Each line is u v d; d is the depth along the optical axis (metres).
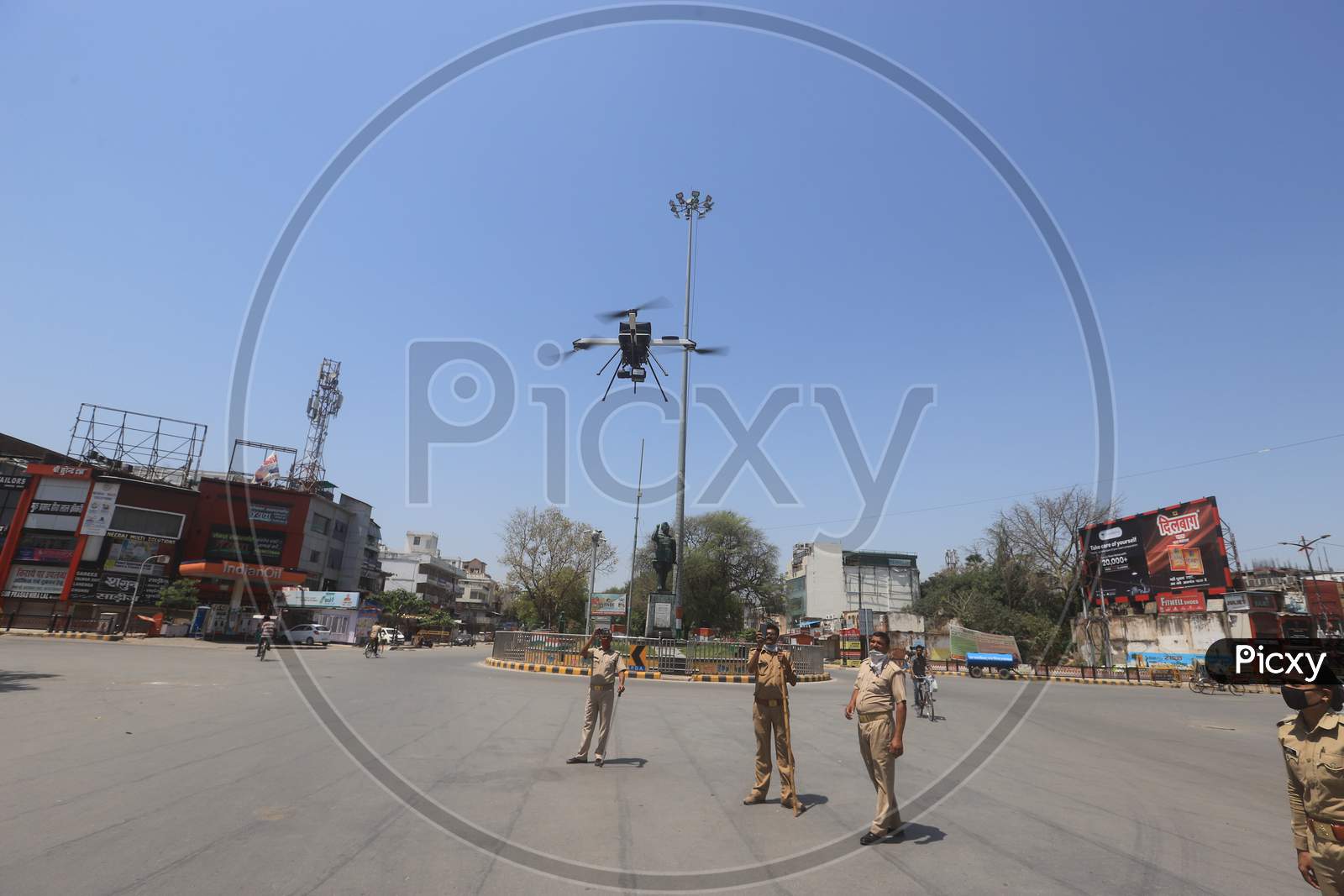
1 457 41.12
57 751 6.26
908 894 3.68
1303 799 3.02
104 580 36.88
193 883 3.42
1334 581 36.94
